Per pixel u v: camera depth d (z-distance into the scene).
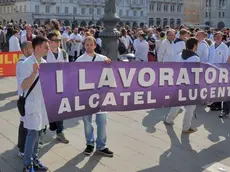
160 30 16.03
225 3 103.31
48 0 78.81
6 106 8.89
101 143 5.79
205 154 6.00
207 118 8.34
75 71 5.04
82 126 7.37
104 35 11.07
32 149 4.90
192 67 6.21
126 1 90.69
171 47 9.92
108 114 8.36
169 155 5.90
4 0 87.31
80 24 83.88
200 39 9.06
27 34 11.80
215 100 6.69
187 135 6.97
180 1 103.12
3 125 7.31
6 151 5.90
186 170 5.34
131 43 17.34
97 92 5.31
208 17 103.62
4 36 18.44
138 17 93.44
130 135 6.87
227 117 8.38
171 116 7.57
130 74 5.55
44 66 4.78
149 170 5.29
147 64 5.68
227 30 18.97
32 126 4.77
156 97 5.91
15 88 11.23
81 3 83.06
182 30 9.55
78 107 5.16
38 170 5.11
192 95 6.35
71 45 16.80
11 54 11.33
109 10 11.03
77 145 6.23
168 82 6.00
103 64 5.28
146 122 7.78
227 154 6.02
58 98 4.96
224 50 9.11
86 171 5.19
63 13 81.25
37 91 4.76
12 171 5.14
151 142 6.50
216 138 6.84
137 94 5.70
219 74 6.56
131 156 5.81
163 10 100.00
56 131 6.50
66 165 5.38
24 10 79.44
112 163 5.50
